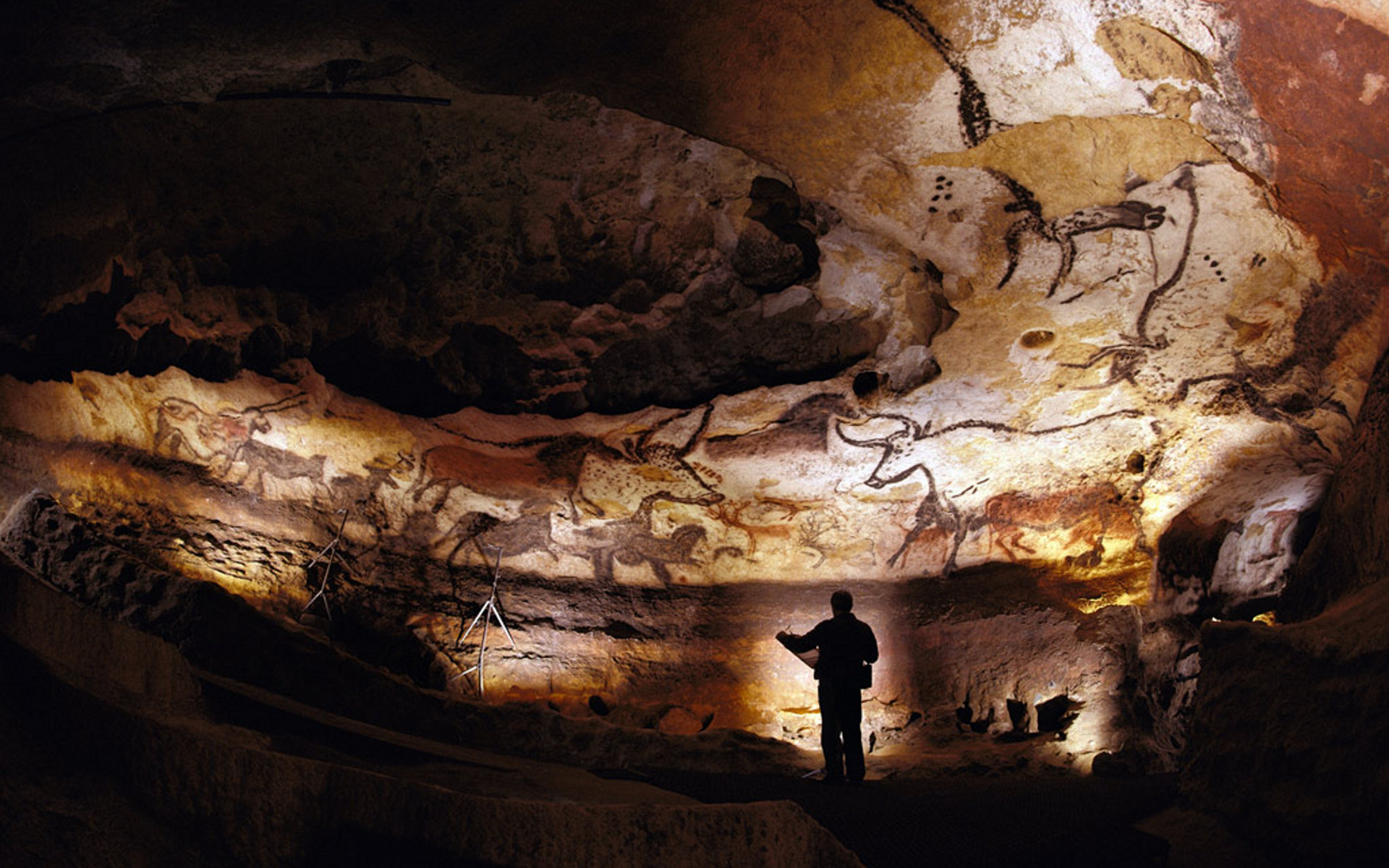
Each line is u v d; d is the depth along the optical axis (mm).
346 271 8383
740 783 5480
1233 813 4355
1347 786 3779
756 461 9445
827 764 6230
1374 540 6266
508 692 9492
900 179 6914
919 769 7555
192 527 8516
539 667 9656
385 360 8680
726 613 10094
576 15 5375
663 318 8641
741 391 8836
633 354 8836
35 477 7449
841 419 9086
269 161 7711
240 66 5793
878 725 9617
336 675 6266
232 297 8266
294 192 7938
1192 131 6234
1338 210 6453
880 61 5855
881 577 10086
